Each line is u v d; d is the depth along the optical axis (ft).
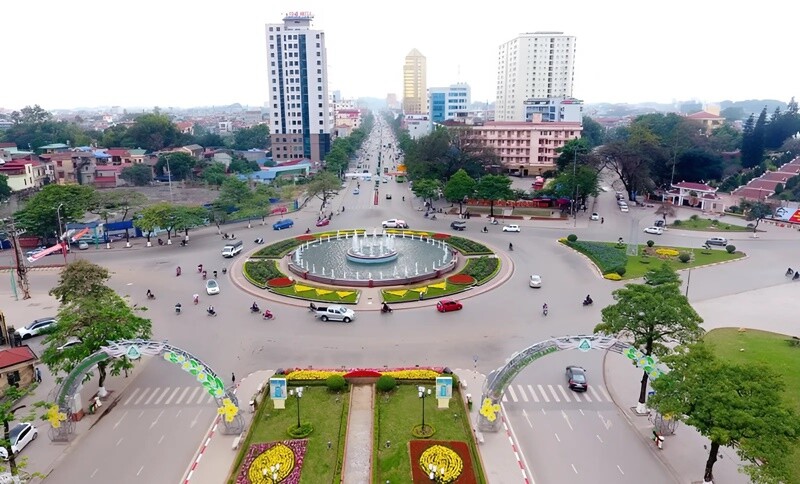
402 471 111.45
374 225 352.28
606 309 137.08
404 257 273.95
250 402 136.98
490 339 177.06
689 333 128.77
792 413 98.43
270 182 503.61
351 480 109.29
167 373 157.79
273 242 311.06
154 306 209.15
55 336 138.21
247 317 196.95
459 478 108.88
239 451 117.70
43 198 299.79
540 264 264.11
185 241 308.60
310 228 345.51
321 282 233.14
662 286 137.08
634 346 132.67
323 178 413.59
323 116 629.51
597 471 114.21
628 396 144.15
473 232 334.65
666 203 425.69
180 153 560.61
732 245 290.76
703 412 100.94
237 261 271.90
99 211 335.26
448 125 588.91
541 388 148.25
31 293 230.48
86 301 145.69
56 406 120.67
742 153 524.11
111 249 298.97
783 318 198.59
